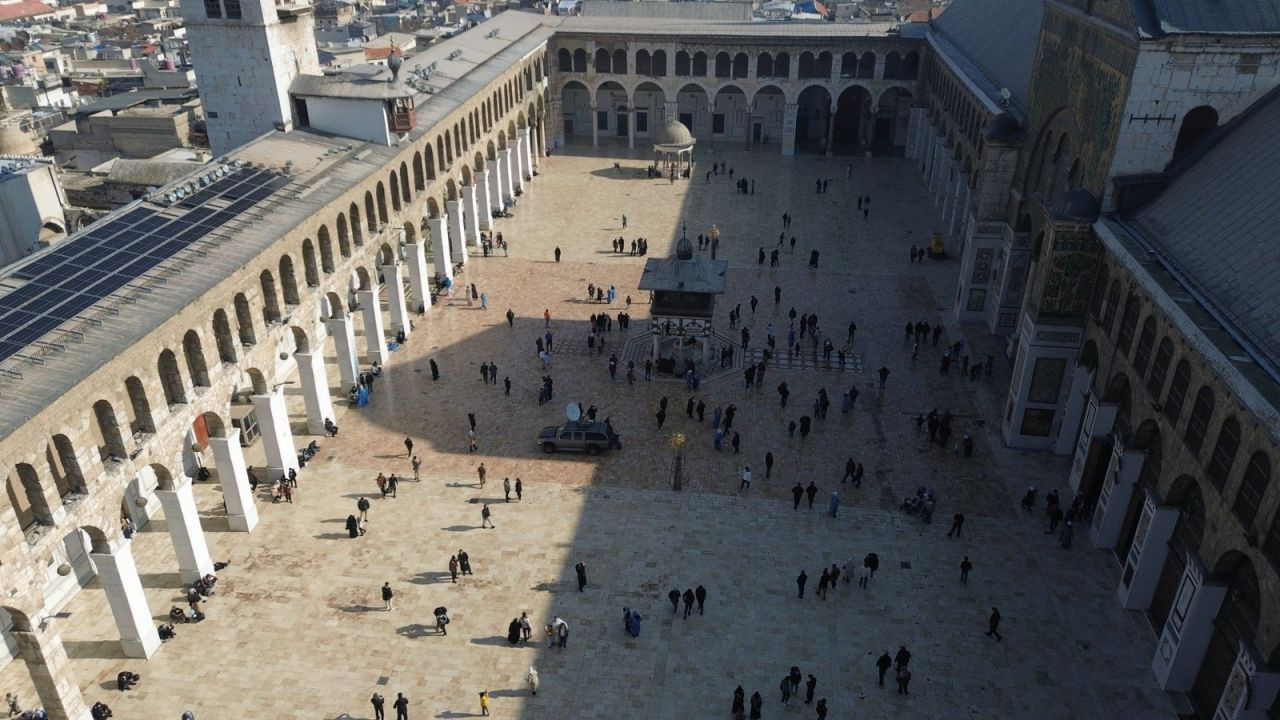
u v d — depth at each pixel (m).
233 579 40.09
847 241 78.56
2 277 37.72
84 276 38.38
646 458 48.81
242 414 49.88
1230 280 34.19
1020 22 74.50
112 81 106.81
